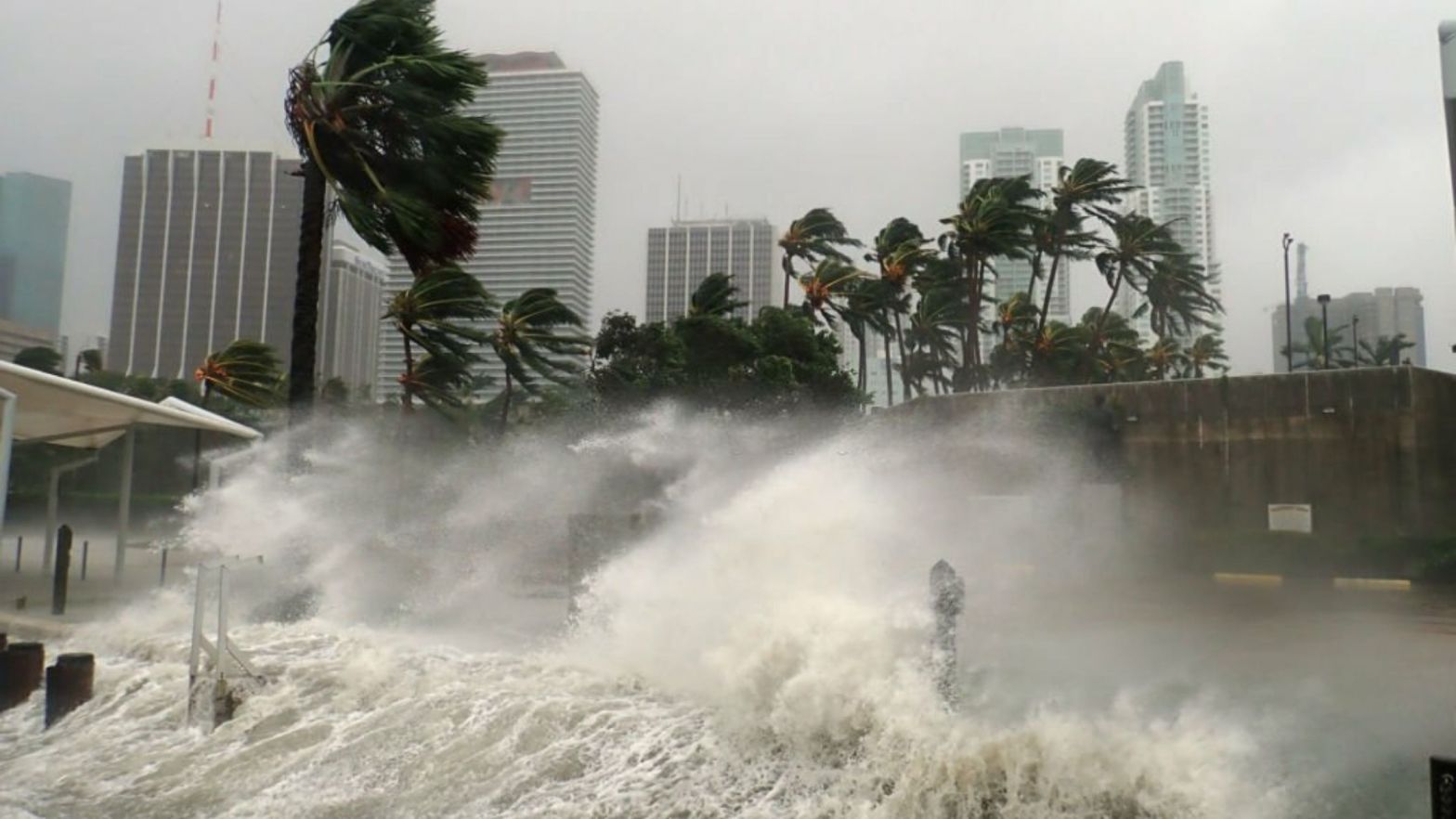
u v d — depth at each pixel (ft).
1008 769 18.37
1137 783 17.51
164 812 23.20
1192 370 236.63
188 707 29.19
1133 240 165.48
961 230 154.61
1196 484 92.48
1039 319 177.37
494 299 102.12
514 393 145.89
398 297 99.35
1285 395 89.71
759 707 22.90
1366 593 64.54
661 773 21.65
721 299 129.39
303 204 49.47
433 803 21.97
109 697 32.01
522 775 22.36
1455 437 85.35
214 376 118.42
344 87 47.67
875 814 19.02
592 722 24.21
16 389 49.96
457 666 29.66
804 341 123.24
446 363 108.68
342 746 25.31
